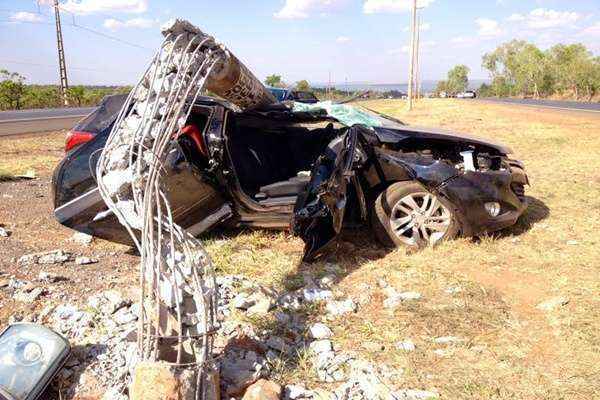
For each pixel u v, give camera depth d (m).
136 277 4.43
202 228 5.19
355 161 4.91
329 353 3.22
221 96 4.82
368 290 4.21
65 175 4.87
